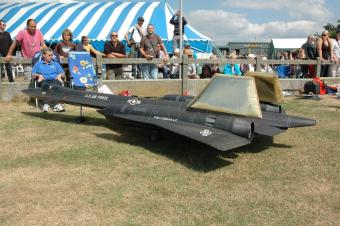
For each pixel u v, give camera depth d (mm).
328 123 8734
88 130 7664
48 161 5773
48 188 4812
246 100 6270
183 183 5043
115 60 11531
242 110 6211
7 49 11195
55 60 9945
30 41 10766
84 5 25031
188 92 12422
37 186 4867
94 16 22609
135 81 11836
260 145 6844
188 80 12367
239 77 6484
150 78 12352
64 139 6973
